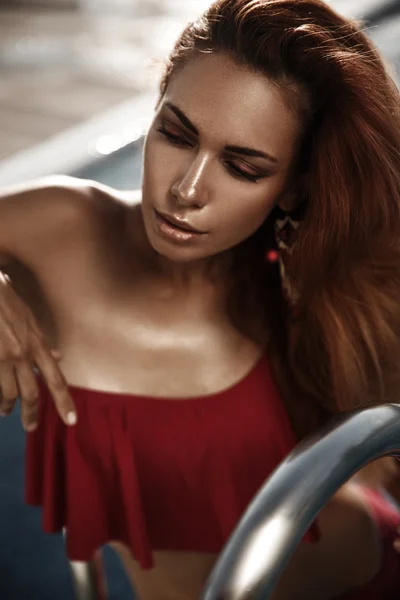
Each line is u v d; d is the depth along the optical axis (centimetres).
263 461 135
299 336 136
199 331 132
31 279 132
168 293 130
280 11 111
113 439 132
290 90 112
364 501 156
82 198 130
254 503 75
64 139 490
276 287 136
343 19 116
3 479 259
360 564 153
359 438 80
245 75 110
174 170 113
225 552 72
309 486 75
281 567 71
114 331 130
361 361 136
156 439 132
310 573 150
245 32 110
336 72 113
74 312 131
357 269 129
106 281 130
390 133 118
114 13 773
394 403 87
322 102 115
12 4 792
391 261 129
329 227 123
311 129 116
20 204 127
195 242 117
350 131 116
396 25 546
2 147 530
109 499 139
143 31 728
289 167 117
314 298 132
